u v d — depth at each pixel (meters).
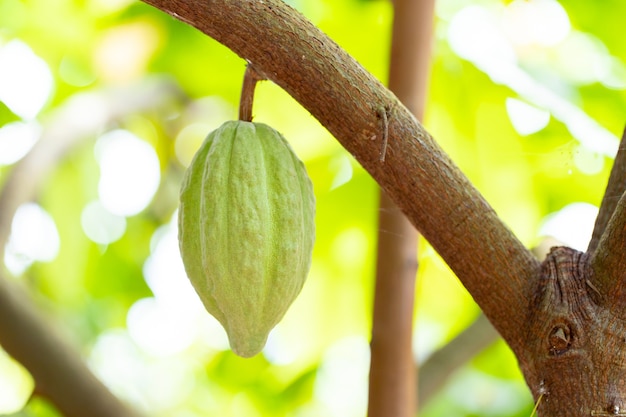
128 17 2.11
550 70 1.79
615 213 1.20
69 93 2.36
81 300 2.60
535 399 1.23
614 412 1.20
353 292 2.03
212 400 3.03
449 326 2.13
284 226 1.23
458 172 1.23
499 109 1.77
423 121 1.52
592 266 1.22
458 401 2.35
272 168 1.24
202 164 1.25
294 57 1.21
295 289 1.24
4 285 1.56
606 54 1.83
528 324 1.23
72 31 2.16
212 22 1.20
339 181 1.93
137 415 1.58
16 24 2.17
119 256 2.62
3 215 1.75
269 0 1.21
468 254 1.23
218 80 2.14
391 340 1.49
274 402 2.35
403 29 1.52
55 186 2.36
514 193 1.82
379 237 1.50
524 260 1.23
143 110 2.41
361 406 3.23
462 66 1.77
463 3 1.79
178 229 1.26
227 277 1.22
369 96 1.21
